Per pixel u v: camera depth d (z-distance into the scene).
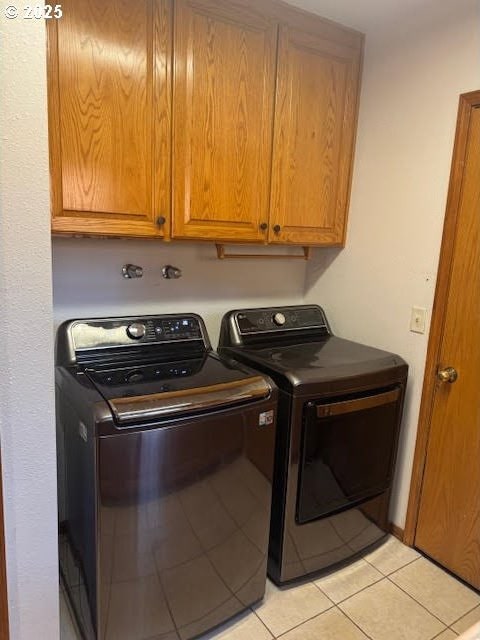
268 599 1.79
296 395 1.66
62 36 1.38
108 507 1.31
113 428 1.27
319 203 2.15
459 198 1.80
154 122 1.60
